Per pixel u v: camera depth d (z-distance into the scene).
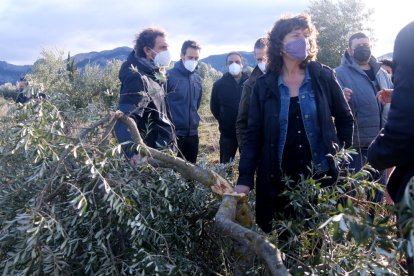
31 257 2.38
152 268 2.42
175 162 3.07
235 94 5.93
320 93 2.95
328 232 2.47
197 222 2.89
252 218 2.94
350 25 23.58
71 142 2.88
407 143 1.84
